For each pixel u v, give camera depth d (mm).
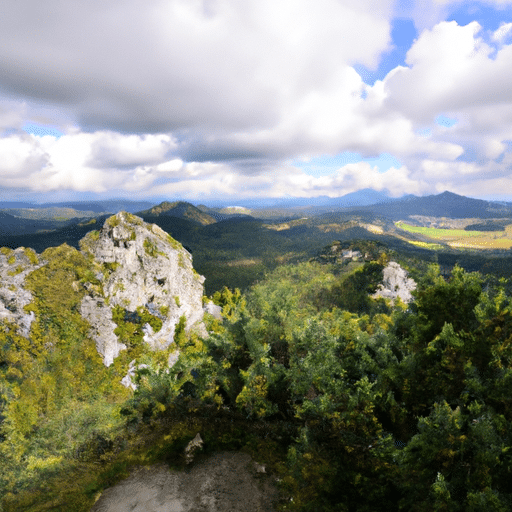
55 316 46594
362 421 19766
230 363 31922
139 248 59375
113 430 26453
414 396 20250
